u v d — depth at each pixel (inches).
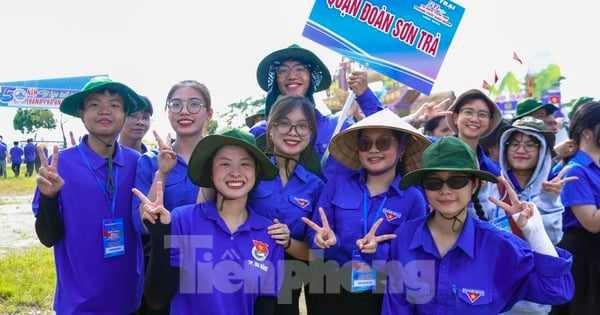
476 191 106.3
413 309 105.0
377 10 149.4
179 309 103.9
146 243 137.5
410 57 149.0
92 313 118.2
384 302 108.3
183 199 125.2
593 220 127.3
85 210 118.6
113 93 121.7
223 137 103.8
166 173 118.2
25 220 443.8
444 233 104.3
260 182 125.3
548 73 720.3
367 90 154.6
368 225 116.3
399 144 120.0
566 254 99.7
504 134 133.2
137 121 185.6
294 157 127.8
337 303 122.0
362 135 119.3
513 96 747.4
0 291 226.1
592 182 130.4
